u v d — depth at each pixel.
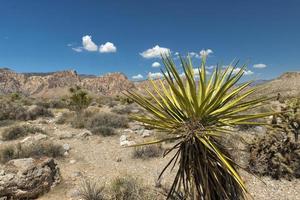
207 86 4.01
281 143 7.06
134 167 8.18
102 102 39.12
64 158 9.15
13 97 41.12
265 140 7.14
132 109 21.83
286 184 6.47
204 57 4.03
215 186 3.74
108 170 8.02
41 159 6.91
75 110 18.73
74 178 7.37
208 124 3.71
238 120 3.55
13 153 8.66
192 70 3.91
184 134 3.65
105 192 6.27
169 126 3.66
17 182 6.02
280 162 6.83
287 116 7.12
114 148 10.42
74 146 10.75
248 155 7.42
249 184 6.45
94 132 12.74
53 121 16.94
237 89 3.78
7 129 12.84
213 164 3.70
